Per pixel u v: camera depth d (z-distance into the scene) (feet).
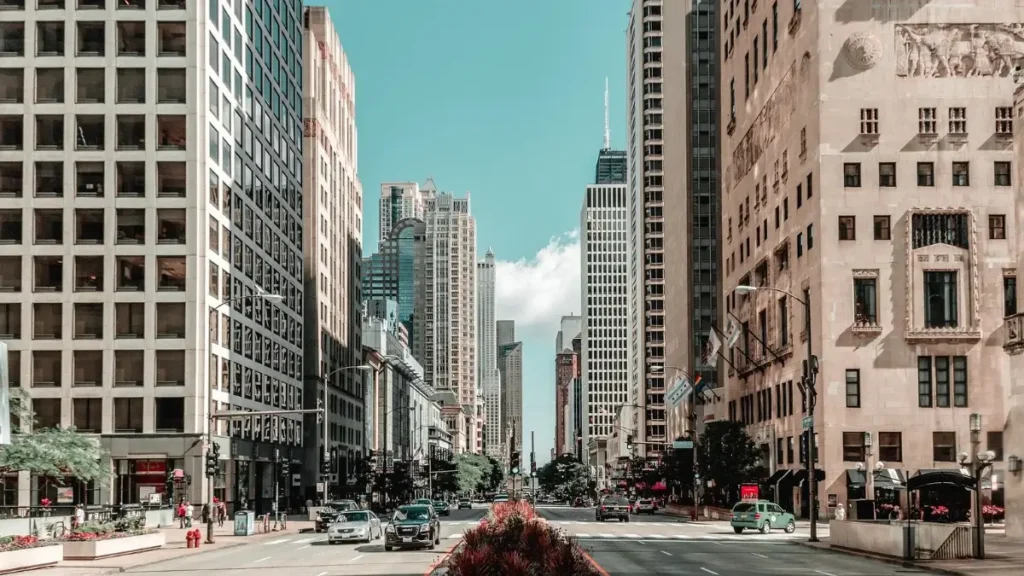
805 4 259.19
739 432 298.76
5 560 104.94
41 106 248.32
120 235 247.09
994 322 238.27
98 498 239.91
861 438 236.22
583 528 213.87
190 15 251.60
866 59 244.83
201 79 251.19
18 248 245.45
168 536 185.78
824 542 155.94
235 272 277.44
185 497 238.68
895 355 238.07
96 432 242.37
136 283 246.06
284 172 343.87
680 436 481.05
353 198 515.09
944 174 241.96
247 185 292.40
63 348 243.81
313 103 416.67
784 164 281.74
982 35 244.22
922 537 116.26
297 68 369.71
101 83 249.75
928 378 237.86
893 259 240.73
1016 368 154.51
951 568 104.83
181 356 244.42
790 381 271.49
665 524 240.32
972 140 241.96
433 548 139.74
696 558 122.11
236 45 282.56
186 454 241.96
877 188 242.37
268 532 201.46
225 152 270.05
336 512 211.00
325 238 432.66
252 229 297.74
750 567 109.19
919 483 202.59
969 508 229.66
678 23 544.21
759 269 311.88
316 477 396.37
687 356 505.66
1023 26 243.81
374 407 554.46
